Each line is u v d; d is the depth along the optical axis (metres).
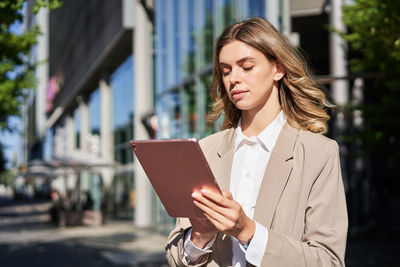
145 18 17.55
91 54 24.09
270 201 1.37
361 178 11.66
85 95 29.61
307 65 1.59
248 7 8.89
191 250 1.40
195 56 11.68
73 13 30.78
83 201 20.81
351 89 10.81
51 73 43.78
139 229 16.14
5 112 10.44
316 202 1.35
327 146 1.41
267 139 1.48
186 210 1.28
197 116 11.23
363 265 8.02
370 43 5.46
